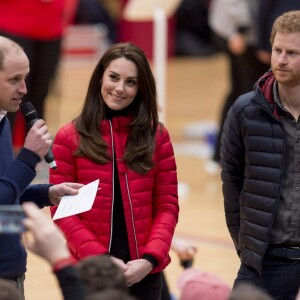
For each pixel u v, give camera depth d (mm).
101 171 12938
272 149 12938
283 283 13102
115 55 13008
